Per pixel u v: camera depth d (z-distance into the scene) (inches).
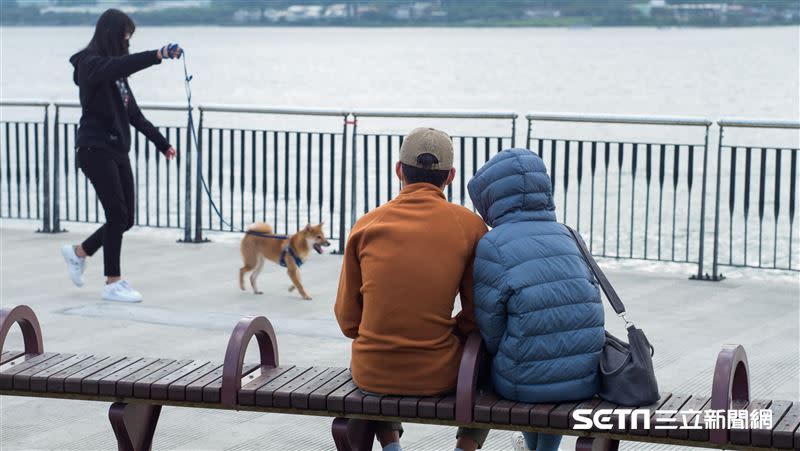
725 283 345.7
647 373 156.8
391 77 3644.2
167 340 276.8
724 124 343.9
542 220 162.6
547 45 7431.1
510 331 157.9
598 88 2952.8
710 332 282.2
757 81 3127.5
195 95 2605.8
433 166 166.4
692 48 6284.5
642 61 4744.1
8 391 178.5
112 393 173.6
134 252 396.5
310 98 2541.8
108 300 320.8
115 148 316.5
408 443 207.5
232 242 420.5
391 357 162.6
